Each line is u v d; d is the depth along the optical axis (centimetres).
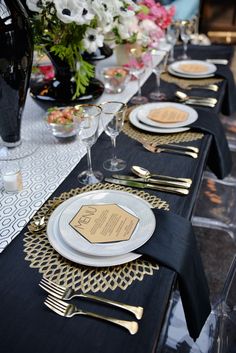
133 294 56
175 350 89
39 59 140
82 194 77
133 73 132
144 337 50
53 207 77
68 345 49
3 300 56
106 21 106
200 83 146
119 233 66
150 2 152
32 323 53
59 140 106
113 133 92
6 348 49
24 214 76
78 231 66
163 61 139
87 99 117
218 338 87
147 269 61
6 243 68
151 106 121
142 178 86
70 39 107
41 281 59
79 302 56
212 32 426
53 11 98
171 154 96
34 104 136
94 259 61
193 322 70
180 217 71
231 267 96
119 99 134
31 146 105
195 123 108
